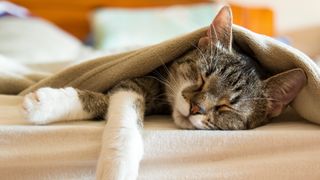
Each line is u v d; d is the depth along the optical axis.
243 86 0.40
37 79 0.52
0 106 0.39
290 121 0.40
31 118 0.31
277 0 1.18
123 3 1.24
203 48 0.42
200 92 0.40
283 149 0.31
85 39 1.22
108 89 0.40
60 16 1.22
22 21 1.08
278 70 0.39
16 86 0.47
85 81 0.41
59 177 0.29
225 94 0.39
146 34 1.12
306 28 1.19
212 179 0.29
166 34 1.12
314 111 0.35
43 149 0.28
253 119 0.39
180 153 0.30
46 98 0.33
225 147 0.30
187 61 0.42
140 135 0.31
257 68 0.41
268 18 1.17
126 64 0.39
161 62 0.40
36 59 0.95
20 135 0.28
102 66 0.41
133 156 0.29
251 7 1.17
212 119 0.38
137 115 0.35
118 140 0.29
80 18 1.23
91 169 0.29
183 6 1.24
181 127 0.37
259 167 0.30
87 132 0.29
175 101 0.41
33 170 0.29
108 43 1.10
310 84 0.34
